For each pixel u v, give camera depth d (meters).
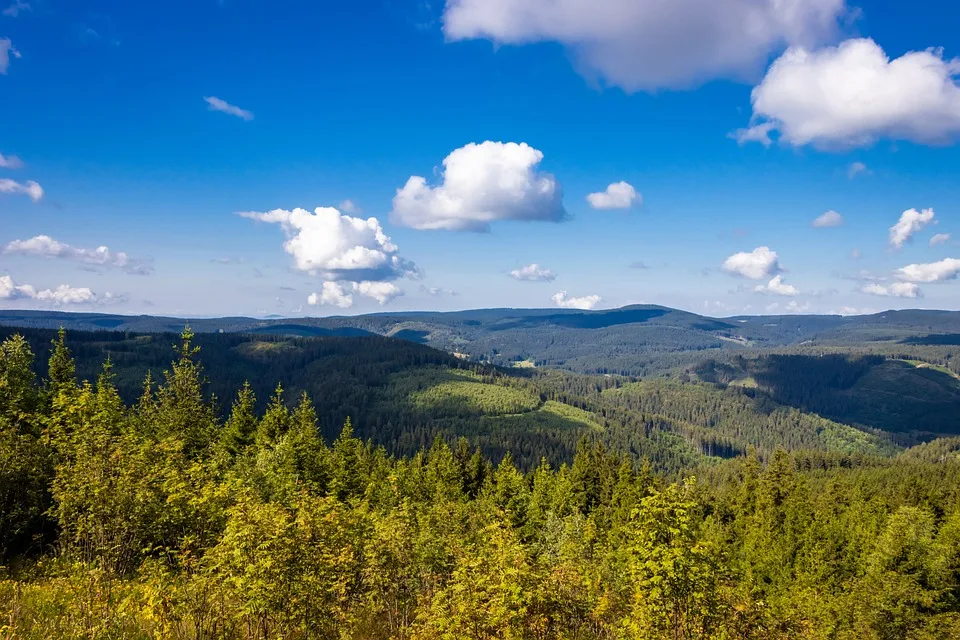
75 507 20.58
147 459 23.11
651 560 17.20
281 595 16.25
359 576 22.30
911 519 45.09
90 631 17.95
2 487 24.80
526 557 19.00
